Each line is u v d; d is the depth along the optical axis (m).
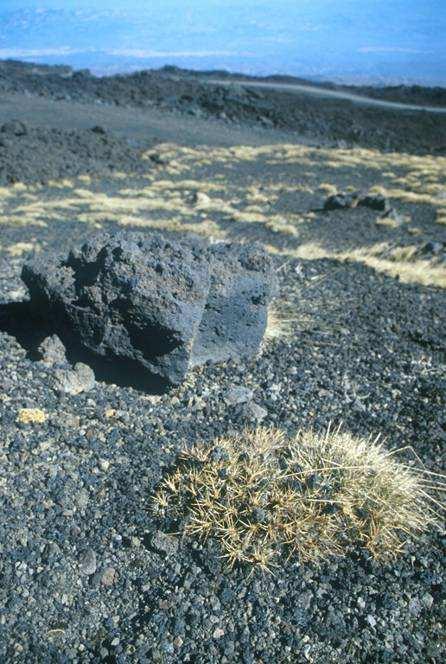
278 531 3.61
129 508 3.82
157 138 38.50
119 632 3.14
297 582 3.42
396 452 4.61
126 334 4.85
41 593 3.29
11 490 3.86
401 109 68.81
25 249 11.61
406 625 3.24
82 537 3.62
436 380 5.78
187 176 27.80
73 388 4.95
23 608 3.21
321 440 4.21
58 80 63.12
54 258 5.56
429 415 5.12
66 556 3.49
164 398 5.07
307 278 9.21
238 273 5.50
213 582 3.40
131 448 4.35
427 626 3.25
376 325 7.14
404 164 32.59
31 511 3.74
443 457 4.57
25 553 3.47
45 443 4.29
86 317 4.90
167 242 5.25
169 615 3.21
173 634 3.13
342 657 3.07
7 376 4.98
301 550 3.54
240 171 29.72
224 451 4.03
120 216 16.67
